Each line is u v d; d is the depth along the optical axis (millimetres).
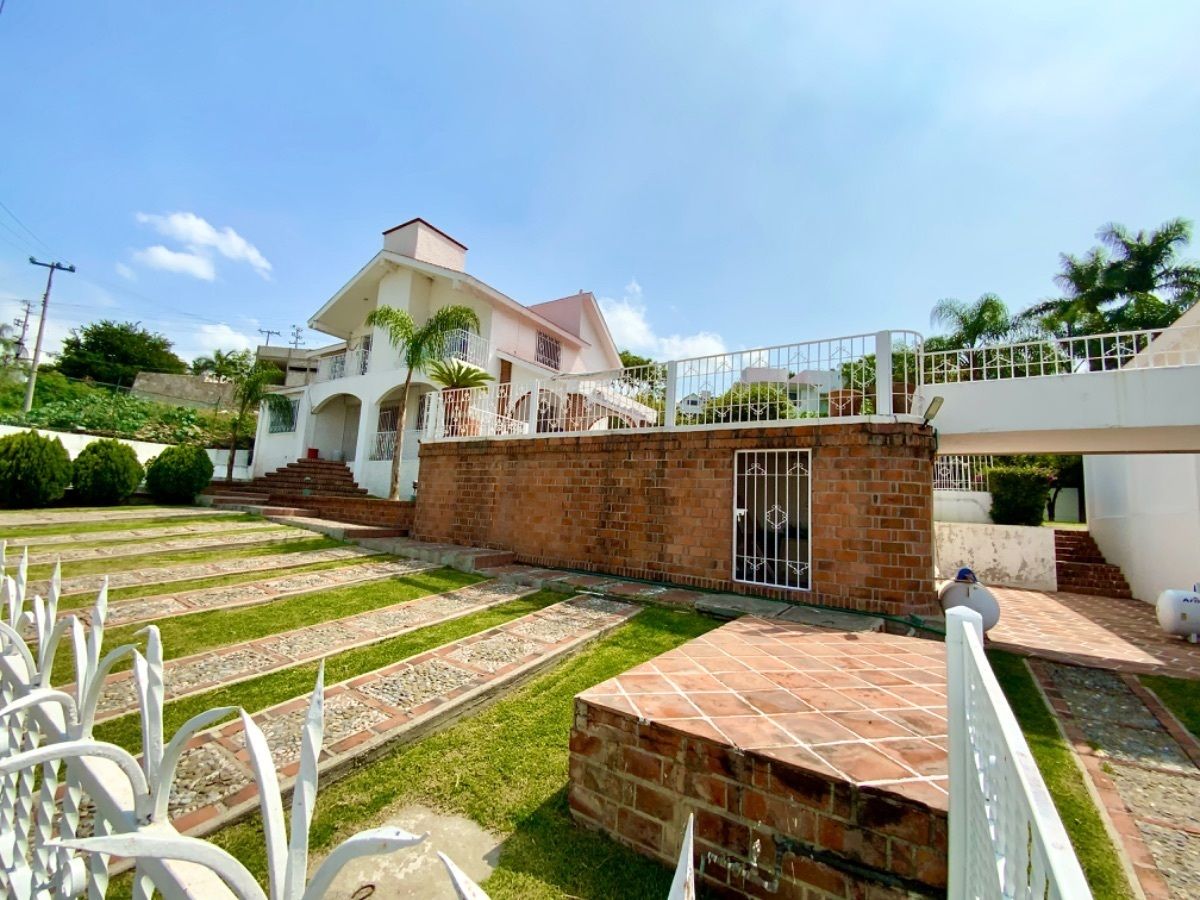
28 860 1660
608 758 2309
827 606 5961
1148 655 5672
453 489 9758
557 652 4359
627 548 7523
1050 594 10664
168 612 5145
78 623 1729
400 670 3922
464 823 2338
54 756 1143
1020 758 994
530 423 9008
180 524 10375
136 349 36875
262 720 3100
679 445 7238
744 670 3150
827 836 1779
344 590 6305
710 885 1960
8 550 7434
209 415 22109
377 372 15617
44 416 17422
